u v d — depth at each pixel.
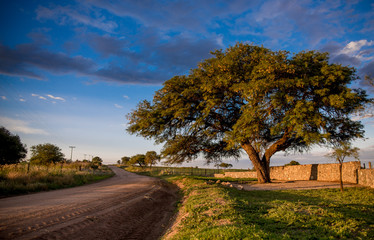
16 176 19.58
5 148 23.14
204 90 24.14
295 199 14.39
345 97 19.23
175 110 25.42
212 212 9.21
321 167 28.94
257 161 29.59
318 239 5.90
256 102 22.05
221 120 28.39
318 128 21.42
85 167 58.56
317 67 21.36
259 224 7.35
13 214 8.50
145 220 10.79
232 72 23.48
